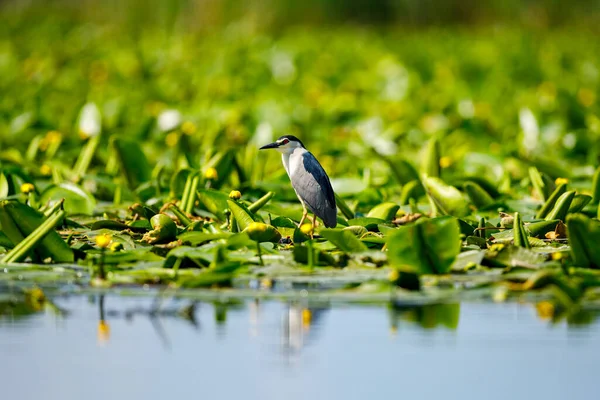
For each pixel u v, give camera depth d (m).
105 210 12.31
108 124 19.44
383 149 17.23
